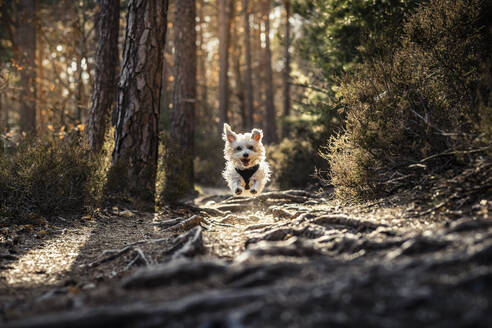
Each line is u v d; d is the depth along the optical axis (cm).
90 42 2189
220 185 2039
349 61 1096
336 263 286
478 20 607
